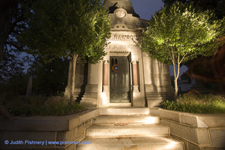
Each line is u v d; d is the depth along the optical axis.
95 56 5.57
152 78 7.14
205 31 4.51
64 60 15.16
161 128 4.02
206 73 9.11
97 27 5.45
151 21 6.08
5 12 5.81
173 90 6.97
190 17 4.67
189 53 5.69
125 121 4.66
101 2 5.45
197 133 2.97
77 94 7.10
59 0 4.18
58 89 17.12
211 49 5.41
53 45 4.12
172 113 3.98
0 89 12.41
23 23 8.69
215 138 2.97
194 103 4.26
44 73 14.28
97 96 6.64
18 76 10.95
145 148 3.20
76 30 4.22
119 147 3.14
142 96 6.91
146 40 6.22
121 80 7.82
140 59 7.43
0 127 2.85
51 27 4.13
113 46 7.54
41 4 4.14
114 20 7.83
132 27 7.73
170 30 4.67
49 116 3.22
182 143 3.37
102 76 7.28
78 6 4.40
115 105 7.18
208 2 7.42
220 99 4.75
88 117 4.17
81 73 7.48
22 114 3.31
